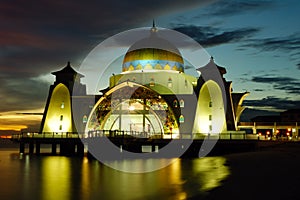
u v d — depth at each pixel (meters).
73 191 24.64
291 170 31.22
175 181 28.42
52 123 63.56
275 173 29.47
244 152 50.50
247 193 21.83
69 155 55.84
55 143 56.06
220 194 21.81
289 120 99.38
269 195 21.09
